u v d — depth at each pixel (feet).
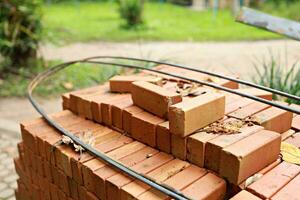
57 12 43.11
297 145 5.27
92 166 4.96
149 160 4.94
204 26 35.53
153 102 5.27
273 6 42.88
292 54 22.53
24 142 6.47
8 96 16.74
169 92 5.20
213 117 4.98
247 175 4.34
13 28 18.51
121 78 6.48
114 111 5.74
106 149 5.28
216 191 4.27
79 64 19.45
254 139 4.55
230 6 46.88
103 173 4.80
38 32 19.48
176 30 33.37
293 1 43.93
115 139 5.57
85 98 6.22
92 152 5.02
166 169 4.69
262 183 4.27
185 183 4.38
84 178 5.08
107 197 4.72
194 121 4.69
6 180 10.13
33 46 19.16
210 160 4.53
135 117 5.35
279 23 8.32
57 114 6.57
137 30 33.37
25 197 7.31
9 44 18.01
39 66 19.92
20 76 18.95
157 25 35.94
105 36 30.42
